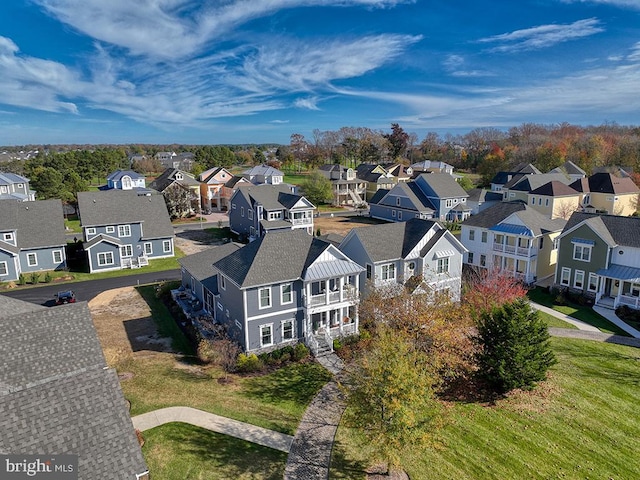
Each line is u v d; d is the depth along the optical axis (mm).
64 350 19141
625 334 34750
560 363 30094
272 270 30625
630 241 39594
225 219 83000
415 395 18750
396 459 17906
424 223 38812
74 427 14875
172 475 19234
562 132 180250
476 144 184875
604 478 19688
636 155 118000
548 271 48625
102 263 51094
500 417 24203
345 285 33500
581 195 73562
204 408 24297
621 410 24719
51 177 84688
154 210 58250
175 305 39250
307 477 19578
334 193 98875
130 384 26500
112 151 162375
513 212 47750
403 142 149750
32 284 46250
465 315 29891
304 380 27812
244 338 30094
